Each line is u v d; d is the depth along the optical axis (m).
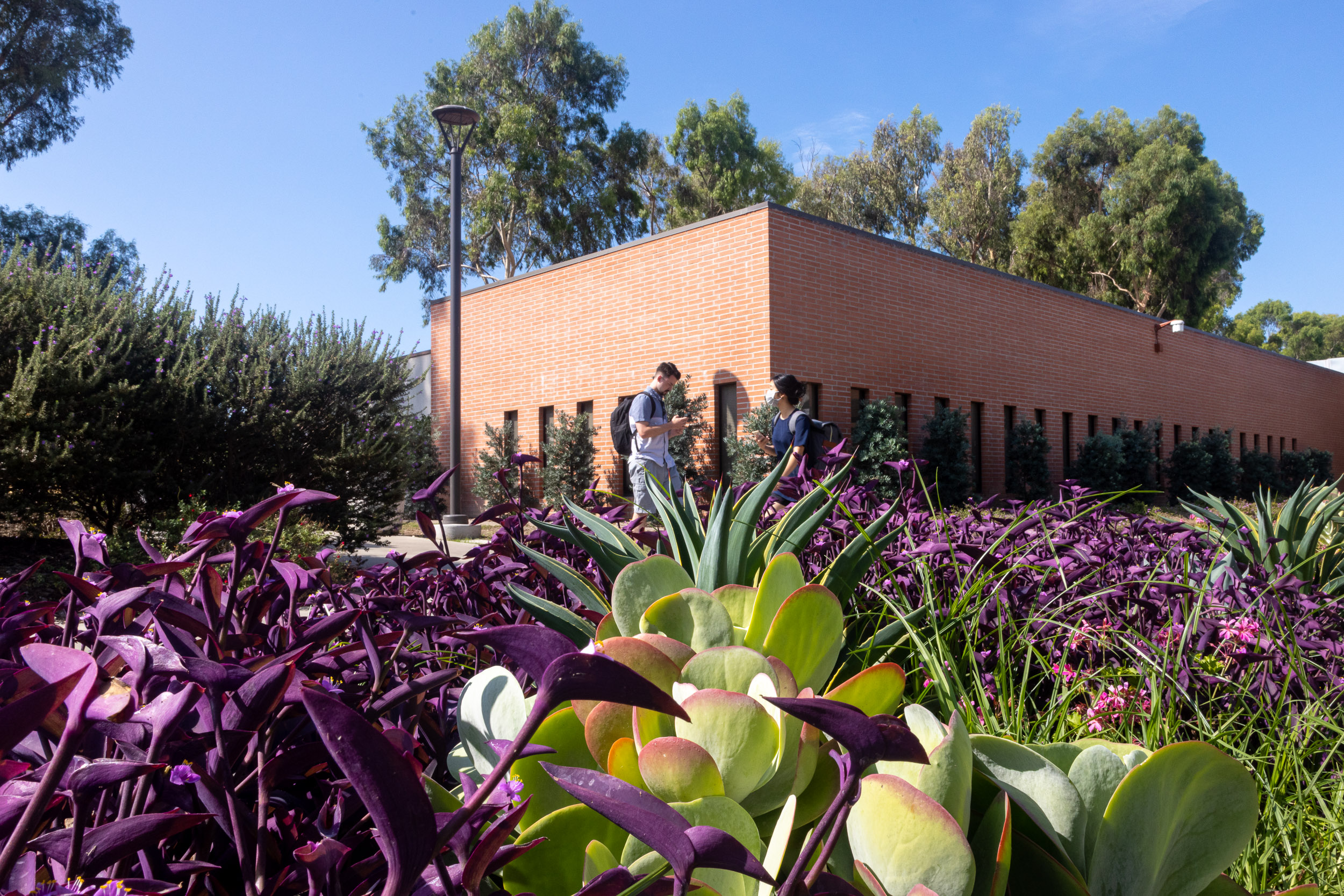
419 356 17.66
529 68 34.00
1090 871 0.71
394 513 8.95
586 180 34.59
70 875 0.44
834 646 0.98
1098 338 17.83
